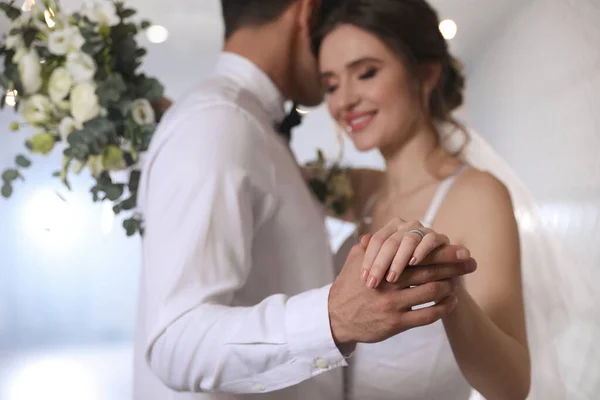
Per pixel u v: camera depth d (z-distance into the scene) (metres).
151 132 1.63
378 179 2.03
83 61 1.61
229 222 1.32
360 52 1.79
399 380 1.72
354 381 1.76
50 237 7.76
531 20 4.01
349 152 3.58
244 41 1.66
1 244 7.72
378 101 1.80
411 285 1.04
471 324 1.35
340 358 1.12
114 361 7.37
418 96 1.88
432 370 1.71
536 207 2.19
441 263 1.03
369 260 1.04
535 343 2.02
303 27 1.72
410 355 1.73
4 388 6.24
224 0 1.71
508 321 1.55
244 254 1.34
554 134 3.65
